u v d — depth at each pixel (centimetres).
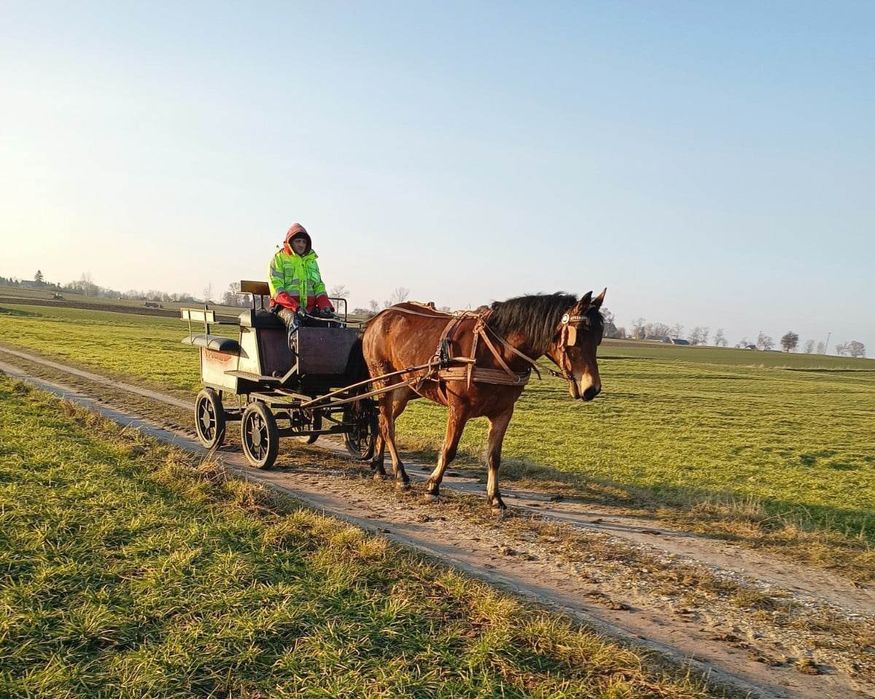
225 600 453
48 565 497
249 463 983
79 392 1783
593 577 586
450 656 400
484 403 756
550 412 2397
